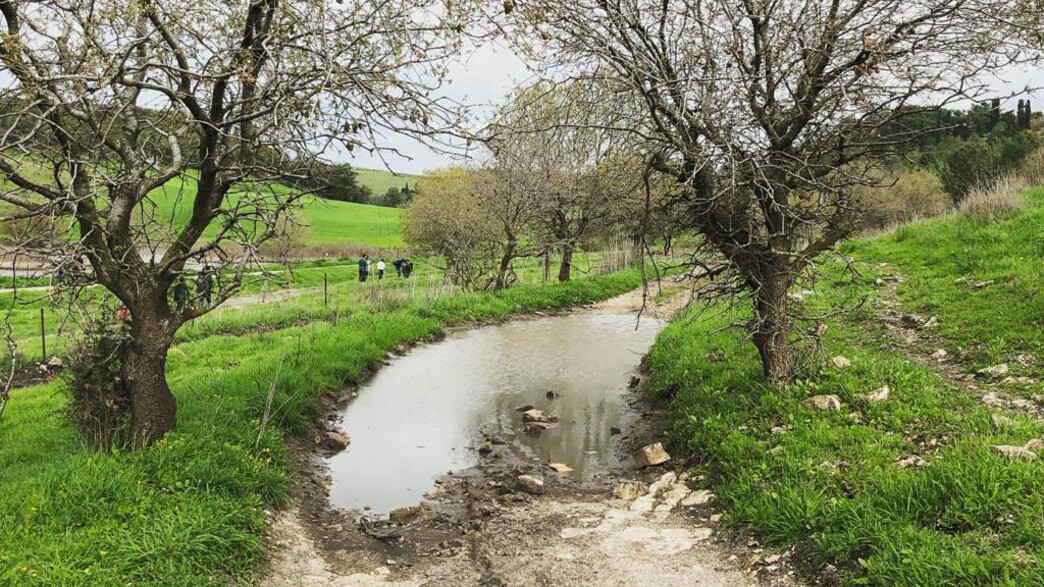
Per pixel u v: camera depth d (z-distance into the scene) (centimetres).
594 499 747
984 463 514
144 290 729
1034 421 636
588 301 2391
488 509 721
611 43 705
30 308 2331
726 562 556
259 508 677
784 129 761
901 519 500
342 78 590
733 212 771
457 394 1219
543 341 1722
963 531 478
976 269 1306
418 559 627
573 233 2553
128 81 570
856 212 784
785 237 799
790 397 776
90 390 733
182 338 1766
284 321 2016
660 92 696
